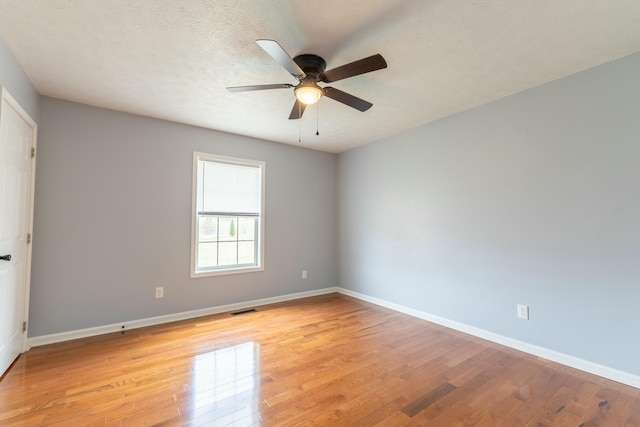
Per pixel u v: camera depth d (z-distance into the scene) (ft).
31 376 7.22
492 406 6.24
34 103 8.76
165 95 9.36
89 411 5.93
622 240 7.27
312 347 9.03
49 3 5.53
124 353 8.53
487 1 5.49
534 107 8.84
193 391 6.65
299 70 6.44
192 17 5.91
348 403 6.28
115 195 10.43
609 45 6.82
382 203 13.87
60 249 9.47
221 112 10.71
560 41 6.68
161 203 11.31
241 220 13.55
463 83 8.61
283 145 14.70
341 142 14.53
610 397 6.57
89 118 10.02
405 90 9.04
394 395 6.59
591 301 7.72
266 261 14.01
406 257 12.67
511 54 7.17
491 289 9.77
